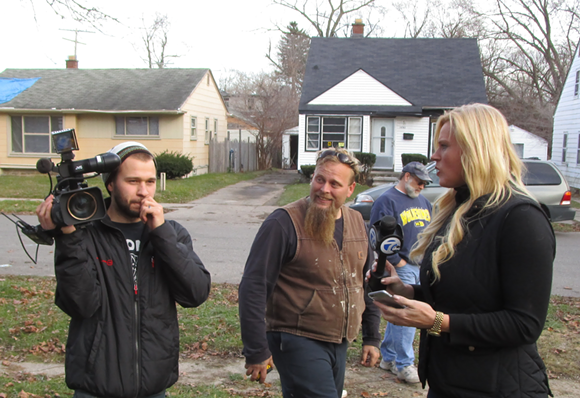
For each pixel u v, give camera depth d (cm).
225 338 489
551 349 466
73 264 216
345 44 2442
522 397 192
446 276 202
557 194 1055
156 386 234
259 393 389
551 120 2869
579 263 839
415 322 197
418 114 2100
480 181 199
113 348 226
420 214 430
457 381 199
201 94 2381
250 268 265
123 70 2481
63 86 2306
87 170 220
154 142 2161
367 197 1086
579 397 388
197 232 1081
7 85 2294
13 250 869
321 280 268
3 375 406
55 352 457
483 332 189
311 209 267
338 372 280
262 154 3114
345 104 2133
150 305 236
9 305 556
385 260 236
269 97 3130
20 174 2198
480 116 204
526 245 186
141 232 248
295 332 267
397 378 424
